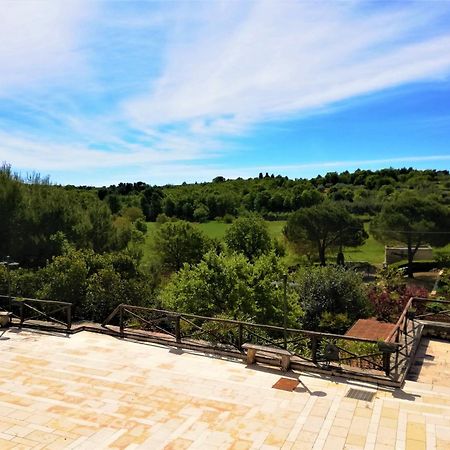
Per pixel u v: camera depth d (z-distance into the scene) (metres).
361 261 50.50
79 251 21.30
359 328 18.55
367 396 9.02
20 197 25.09
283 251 45.53
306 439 7.48
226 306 20.39
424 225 44.94
